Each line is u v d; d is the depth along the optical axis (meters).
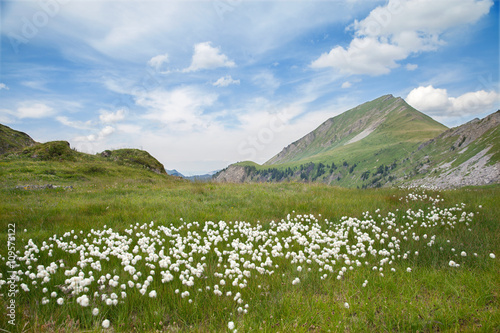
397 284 4.40
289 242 7.02
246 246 6.24
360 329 3.34
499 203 10.07
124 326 3.45
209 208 11.05
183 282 4.35
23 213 9.26
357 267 5.18
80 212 9.98
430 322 3.39
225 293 4.29
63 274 4.73
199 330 3.33
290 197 13.38
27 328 3.26
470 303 3.77
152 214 9.87
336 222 8.91
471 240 6.24
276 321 3.53
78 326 3.41
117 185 18.86
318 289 4.43
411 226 7.97
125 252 5.94
